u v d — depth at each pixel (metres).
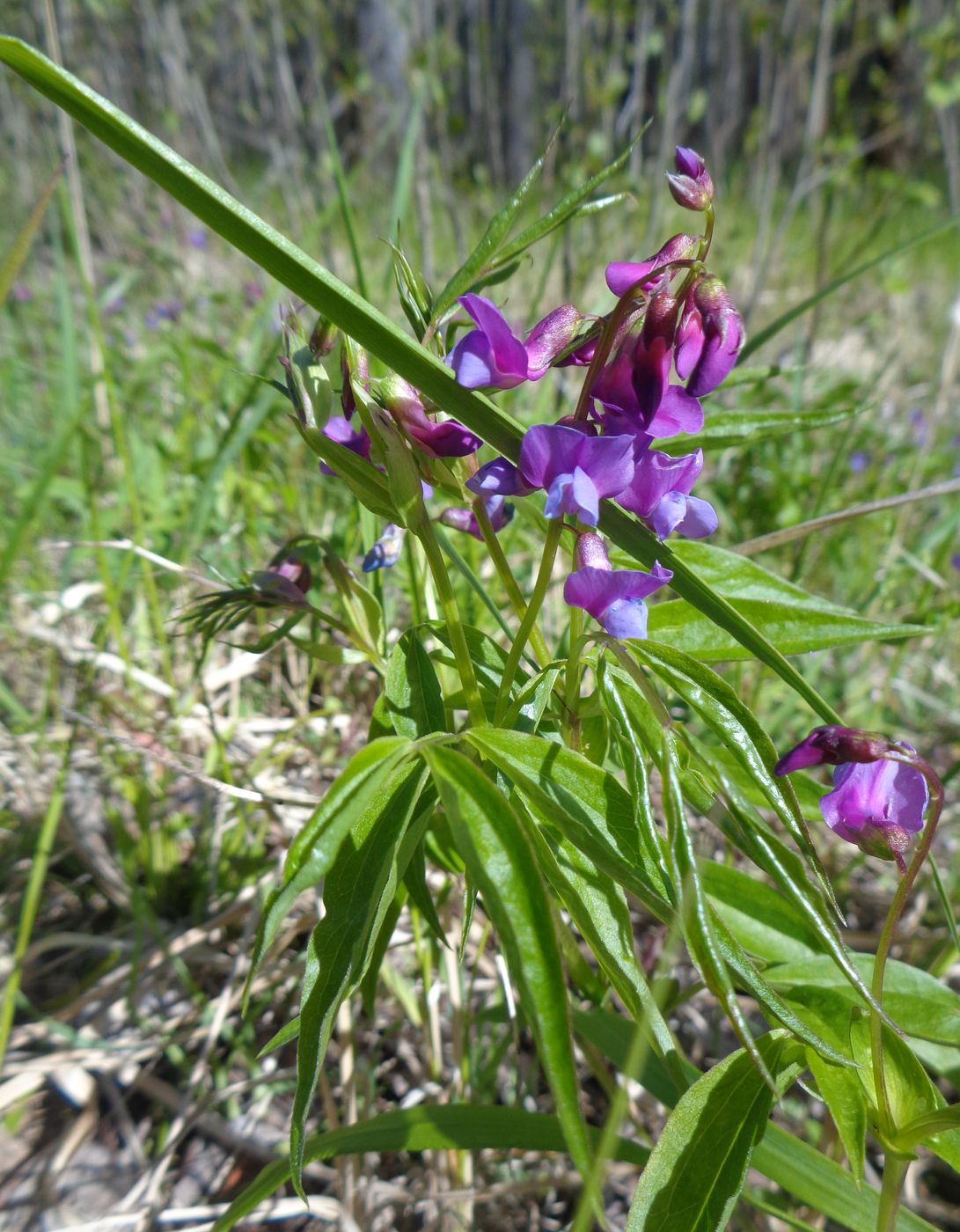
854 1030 0.17
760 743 0.14
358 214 0.74
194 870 0.29
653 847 0.14
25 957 0.27
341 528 0.33
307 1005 0.14
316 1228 0.23
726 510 0.43
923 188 0.59
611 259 0.63
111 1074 0.25
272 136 0.80
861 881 0.33
